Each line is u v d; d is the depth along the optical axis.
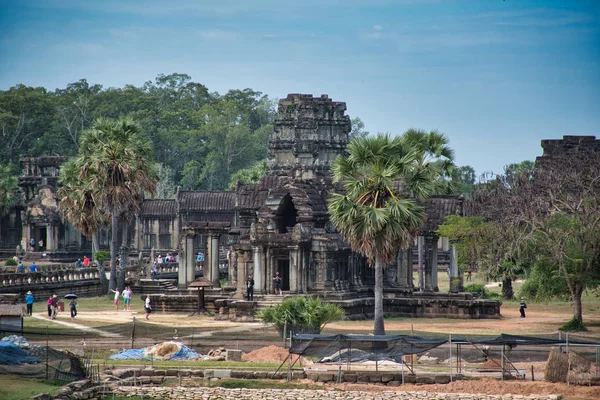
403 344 52.09
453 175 102.38
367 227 64.81
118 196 100.44
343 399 47.31
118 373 51.00
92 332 67.06
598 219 76.31
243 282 85.19
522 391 49.00
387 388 49.88
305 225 84.75
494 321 82.38
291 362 54.56
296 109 142.62
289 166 140.75
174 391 48.09
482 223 88.94
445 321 82.19
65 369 48.44
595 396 48.03
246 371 51.94
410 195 74.25
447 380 51.25
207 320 79.88
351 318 81.38
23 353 49.31
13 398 41.03
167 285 106.00
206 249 93.75
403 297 87.69
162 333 67.88
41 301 93.38
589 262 75.00
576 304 75.62
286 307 64.94
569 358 51.25
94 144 102.69
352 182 66.88
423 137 96.69
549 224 78.44
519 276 105.38
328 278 83.88
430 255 94.38
